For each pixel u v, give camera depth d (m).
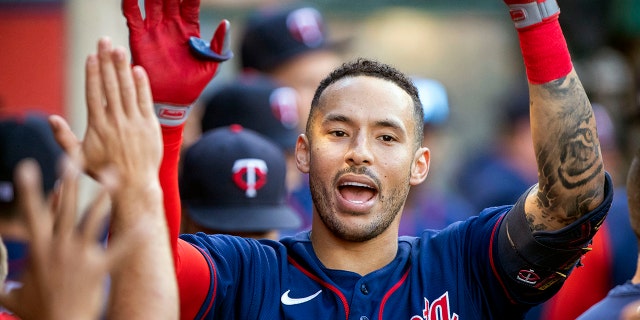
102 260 8.91
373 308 12.81
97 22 23.19
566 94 12.23
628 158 26.58
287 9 23.48
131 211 10.25
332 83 13.19
